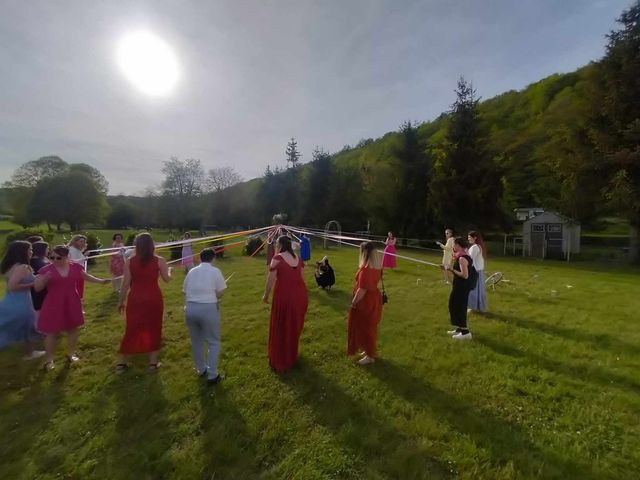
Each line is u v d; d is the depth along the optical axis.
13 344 5.16
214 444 2.96
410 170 26.91
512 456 2.80
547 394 3.74
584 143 18.70
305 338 5.45
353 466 2.71
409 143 27.52
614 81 17.33
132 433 3.12
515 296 8.52
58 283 4.45
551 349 5.01
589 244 24.42
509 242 25.33
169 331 5.83
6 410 3.52
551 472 2.62
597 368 4.39
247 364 4.51
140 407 3.52
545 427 3.19
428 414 3.36
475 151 23.36
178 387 3.90
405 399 3.64
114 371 4.34
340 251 21.20
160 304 4.30
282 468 2.69
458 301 5.39
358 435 3.04
